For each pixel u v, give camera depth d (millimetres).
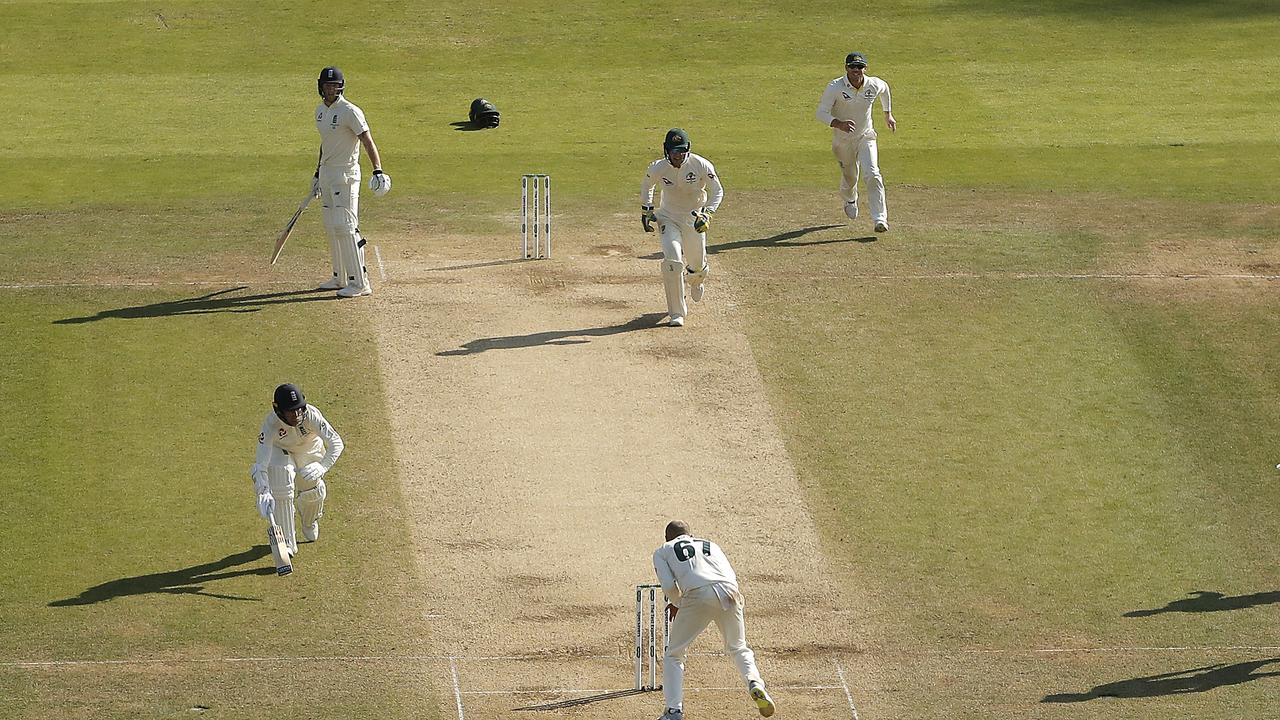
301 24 135875
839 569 55531
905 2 144125
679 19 138375
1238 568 56156
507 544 56531
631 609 52844
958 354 71562
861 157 84500
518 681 48500
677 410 66000
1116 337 73438
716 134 106875
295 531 56125
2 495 58875
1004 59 126938
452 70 124250
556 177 96500
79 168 97625
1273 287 78625
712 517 58438
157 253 82250
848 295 77500
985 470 62281
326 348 70875
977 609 53312
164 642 50000
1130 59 126688
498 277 79312
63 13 137500
